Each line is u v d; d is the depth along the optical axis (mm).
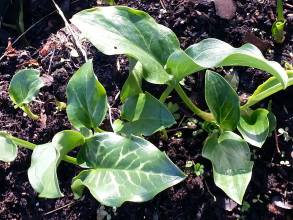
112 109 381
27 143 336
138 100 334
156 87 385
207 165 363
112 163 309
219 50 307
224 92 329
